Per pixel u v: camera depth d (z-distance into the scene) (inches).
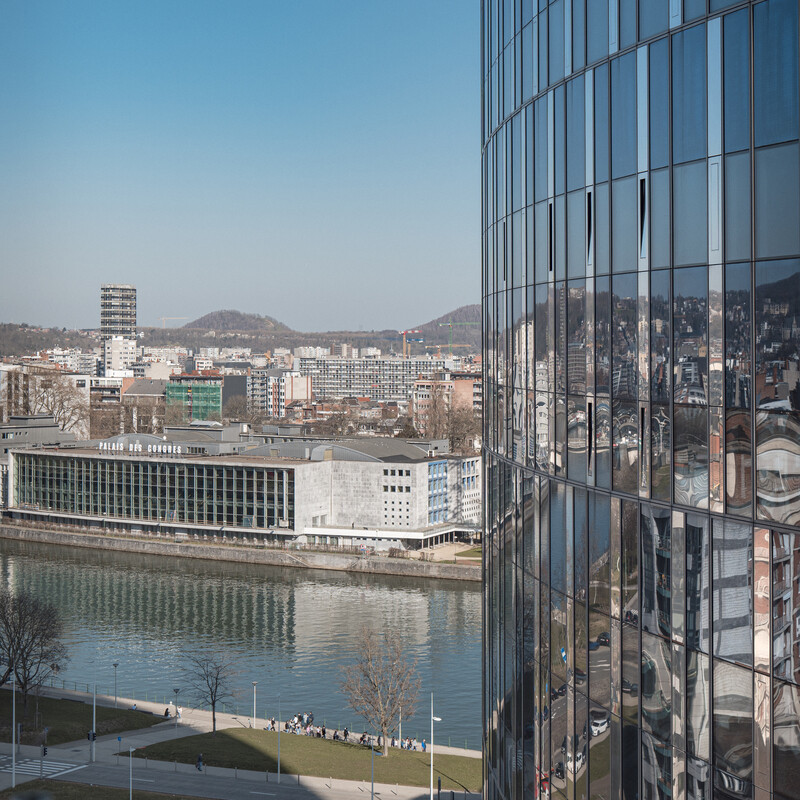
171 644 7204.7
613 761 1448.1
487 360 2223.2
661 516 1316.4
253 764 4884.4
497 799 2110.0
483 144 2236.7
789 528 1101.1
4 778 4613.7
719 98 1182.9
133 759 4953.3
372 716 5275.6
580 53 1520.7
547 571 1688.0
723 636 1197.1
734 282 1169.4
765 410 1129.4
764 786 1132.5
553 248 1646.2
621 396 1412.4
